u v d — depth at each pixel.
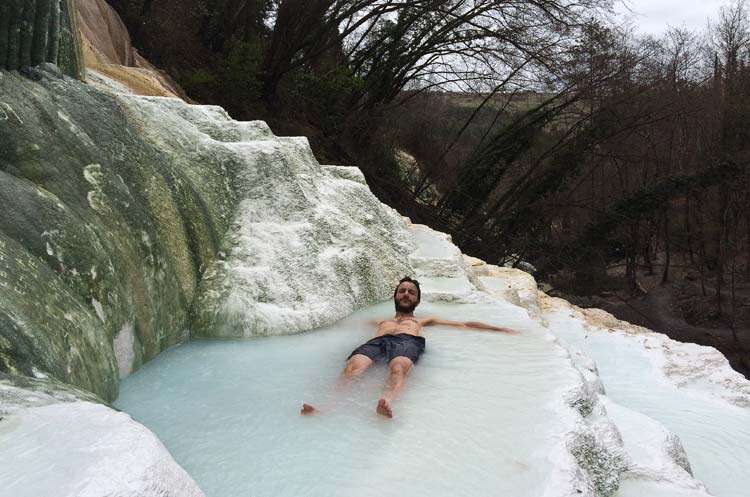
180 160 6.80
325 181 8.95
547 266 28.09
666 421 6.35
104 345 4.35
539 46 25.23
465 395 4.51
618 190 33.25
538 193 28.12
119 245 5.06
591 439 4.03
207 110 8.17
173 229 6.00
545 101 28.12
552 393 4.53
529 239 27.28
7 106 4.66
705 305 29.00
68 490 2.05
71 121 5.20
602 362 8.18
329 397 4.52
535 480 3.37
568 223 30.45
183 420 4.11
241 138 7.90
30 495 2.03
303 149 8.83
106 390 4.26
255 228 7.05
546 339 6.03
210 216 6.70
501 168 28.05
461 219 28.86
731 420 6.43
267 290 6.45
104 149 5.41
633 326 10.07
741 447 5.82
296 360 5.41
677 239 33.53
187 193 6.40
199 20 23.27
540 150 29.38
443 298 7.72
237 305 6.11
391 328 6.17
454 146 30.67
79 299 4.36
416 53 26.64
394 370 4.87
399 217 10.30
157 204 5.87
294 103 25.11
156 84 12.23
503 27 25.06
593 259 28.23
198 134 7.33
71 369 3.78
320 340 6.06
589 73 25.69
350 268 7.46
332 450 3.67
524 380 4.83
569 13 24.53
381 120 27.03
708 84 32.09
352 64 28.45
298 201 7.55
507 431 3.92
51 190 4.65
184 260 6.07
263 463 3.52
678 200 34.19
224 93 21.19
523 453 3.65
